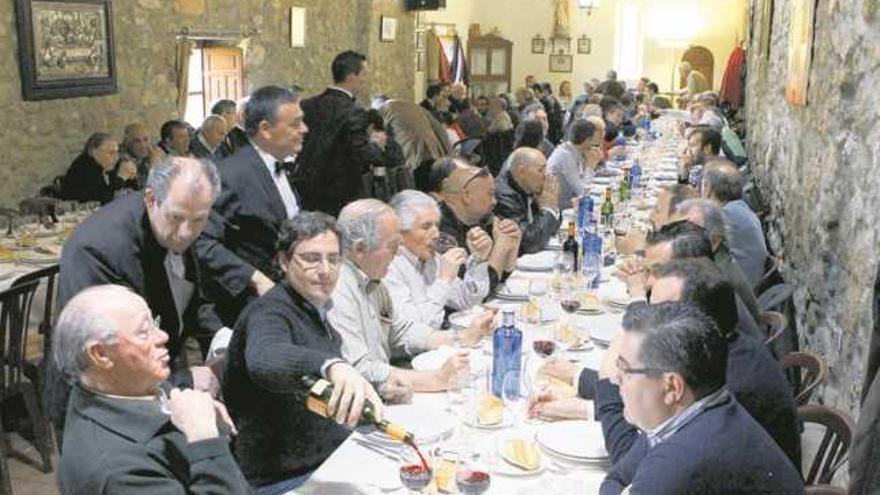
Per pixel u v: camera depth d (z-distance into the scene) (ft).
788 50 19.03
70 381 5.94
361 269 8.89
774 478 5.65
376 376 8.21
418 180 17.98
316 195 17.51
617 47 55.26
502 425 7.72
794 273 15.94
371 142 18.38
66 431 5.91
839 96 12.07
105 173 19.52
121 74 22.09
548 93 42.37
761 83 28.60
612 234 16.16
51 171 19.98
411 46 40.52
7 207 18.57
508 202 15.46
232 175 11.25
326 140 17.28
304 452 7.73
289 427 7.63
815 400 12.17
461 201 13.01
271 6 28.76
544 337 10.11
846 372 10.79
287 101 11.35
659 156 29.73
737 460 5.59
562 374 8.73
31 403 12.02
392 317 9.80
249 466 7.71
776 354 11.75
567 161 20.12
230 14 26.48
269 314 7.58
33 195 19.44
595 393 7.54
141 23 22.67
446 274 10.92
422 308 10.46
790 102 17.62
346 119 17.22
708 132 23.17
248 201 11.26
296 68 30.81
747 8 41.01
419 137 25.94
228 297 10.93
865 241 10.14
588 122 21.22
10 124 18.71
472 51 54.39
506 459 7.00
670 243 9.45
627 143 32.73
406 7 39.32
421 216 10.61
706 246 9.46
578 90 55.52
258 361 6.98
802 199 15.38
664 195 14.26
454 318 10.63
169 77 23.98
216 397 7.86
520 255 14.78
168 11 23.67
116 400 5.90
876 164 9.80
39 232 16.07
